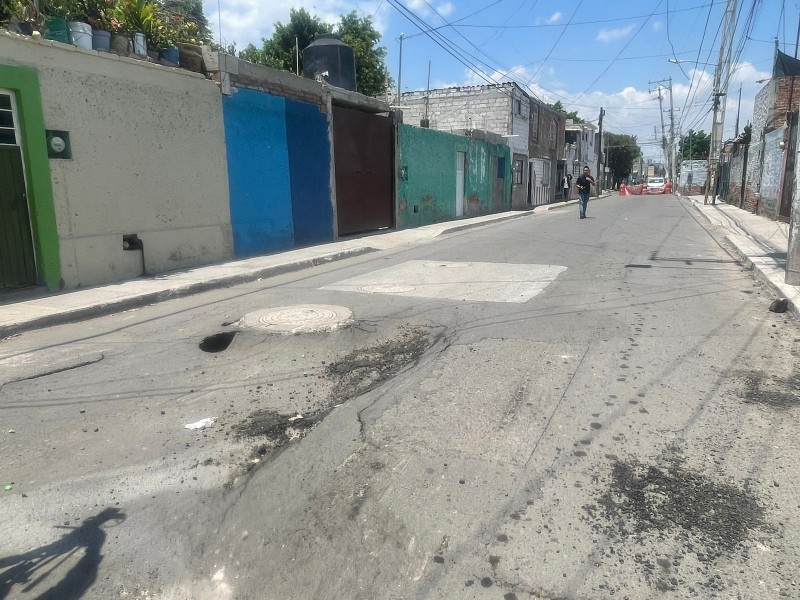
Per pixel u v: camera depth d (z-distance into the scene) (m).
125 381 4.79
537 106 32.81
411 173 17.98
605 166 68.38
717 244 12.68
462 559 2.62
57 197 7.89
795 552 2.62
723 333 5.69
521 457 3.44
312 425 3.93
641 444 3.57
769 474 3.22
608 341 5.48
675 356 5.05
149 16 9.73
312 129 13.41
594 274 8.90
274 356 5.33
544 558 2.61
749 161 24.05
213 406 4.28
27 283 7.77
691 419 3.88
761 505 2.96
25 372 5.04
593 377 4.62
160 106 9.38
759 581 2.45
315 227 13.78
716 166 30.03
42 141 7.63
